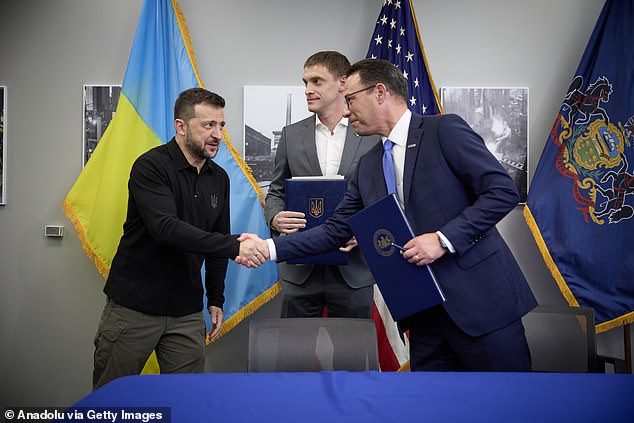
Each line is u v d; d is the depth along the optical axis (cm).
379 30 344
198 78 344
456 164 201
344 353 207
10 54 356
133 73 333
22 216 356
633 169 329
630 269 324
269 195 296
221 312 286
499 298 200
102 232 326
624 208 329
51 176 356
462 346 203
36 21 356
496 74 359
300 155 283
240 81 357
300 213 261
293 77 358
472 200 207
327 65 273
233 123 357
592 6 356
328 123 282
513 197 196
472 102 355
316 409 129
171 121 339
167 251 251
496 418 124
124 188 328
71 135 356
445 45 358
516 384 146
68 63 356
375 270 204
